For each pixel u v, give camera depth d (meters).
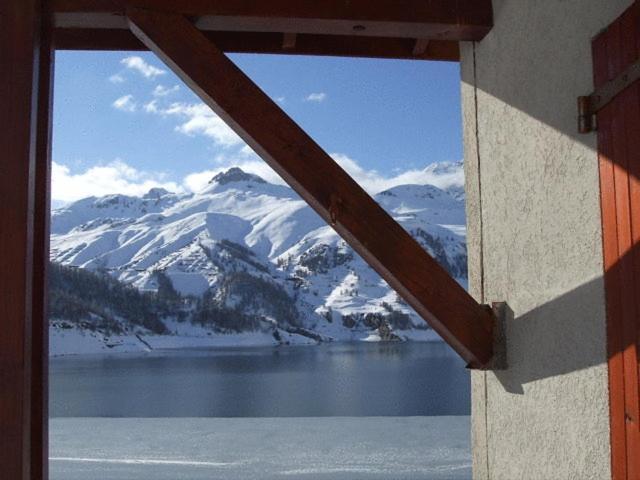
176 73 2.68
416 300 2.62
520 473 2.59
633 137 1.83
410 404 44.22
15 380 2.07
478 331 2.68
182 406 44.91
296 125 2.55
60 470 5.02
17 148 2.16
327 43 3.26
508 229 2.70
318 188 2.53
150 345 128.88
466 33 2.90
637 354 1.83
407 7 2.79
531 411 2.50
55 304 126.94
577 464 2.18
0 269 2.11
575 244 2.19
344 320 153.62
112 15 2.61
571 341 2.21
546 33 2.38
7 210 2.13
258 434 6.19
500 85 2.77
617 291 1.93
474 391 3.03
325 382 57.75
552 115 2.33
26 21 2.21
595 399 2.07
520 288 2.59
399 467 4.88
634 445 1.84
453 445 5.49
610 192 1.97
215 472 4.88
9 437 2.05
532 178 2.49
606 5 2.00
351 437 5.91
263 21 2.74
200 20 2.72
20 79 2.19
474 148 3.05
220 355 106.00
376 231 2.55
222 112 2.56
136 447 5.78
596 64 2.05
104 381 62.69
